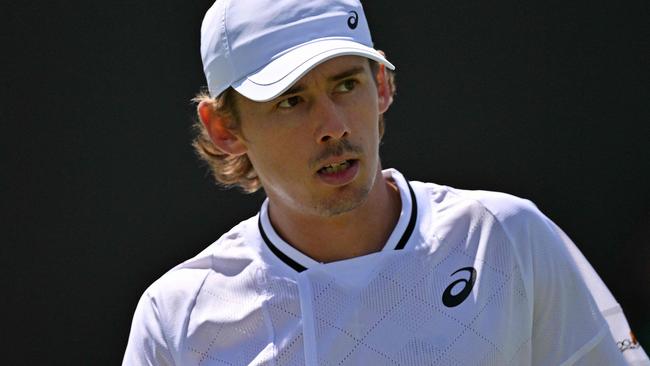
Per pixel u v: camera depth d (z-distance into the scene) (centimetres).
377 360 853
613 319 899
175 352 919
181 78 1717
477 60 1708
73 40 1727
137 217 1738
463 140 1717
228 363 893
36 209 1747
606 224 1709
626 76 1695
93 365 1747
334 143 812
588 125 1705
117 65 1727
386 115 1719
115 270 1744
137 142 1731
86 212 1742
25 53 1730
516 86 1709
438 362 840
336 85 823
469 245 878
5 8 1723
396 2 1711
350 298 869
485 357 843
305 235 888
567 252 891
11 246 1752
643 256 1695
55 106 1736
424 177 1717
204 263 945
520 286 865
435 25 1711
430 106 1716
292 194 848
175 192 1731
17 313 1755
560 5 1698
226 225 1730
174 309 931
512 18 1703
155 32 1719
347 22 867
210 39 897
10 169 1747
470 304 853
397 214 905
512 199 900
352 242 884
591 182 1708
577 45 1702
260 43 855
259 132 849
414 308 861
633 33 1692
